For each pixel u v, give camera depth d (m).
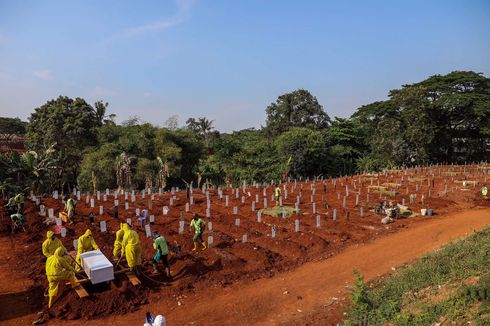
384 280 13.83
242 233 20.44
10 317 11.67
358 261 16.95
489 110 56.97
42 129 48.62
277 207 26.34
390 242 19.66
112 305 12.35
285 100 69.81
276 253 17.92
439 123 61.16
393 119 59.69
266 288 14.23
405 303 11.05
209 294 13.67
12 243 17.83
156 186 39.47
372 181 40.47
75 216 21.12
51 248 13.54
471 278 11.23
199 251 17.20
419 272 12.87
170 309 12.55
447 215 25.94
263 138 70.12
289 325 11.40
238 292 13.88
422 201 29.42
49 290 12.33
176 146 46.94
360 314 10.94
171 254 16.23
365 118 69.12
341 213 25.70
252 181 48.34
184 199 29.28
